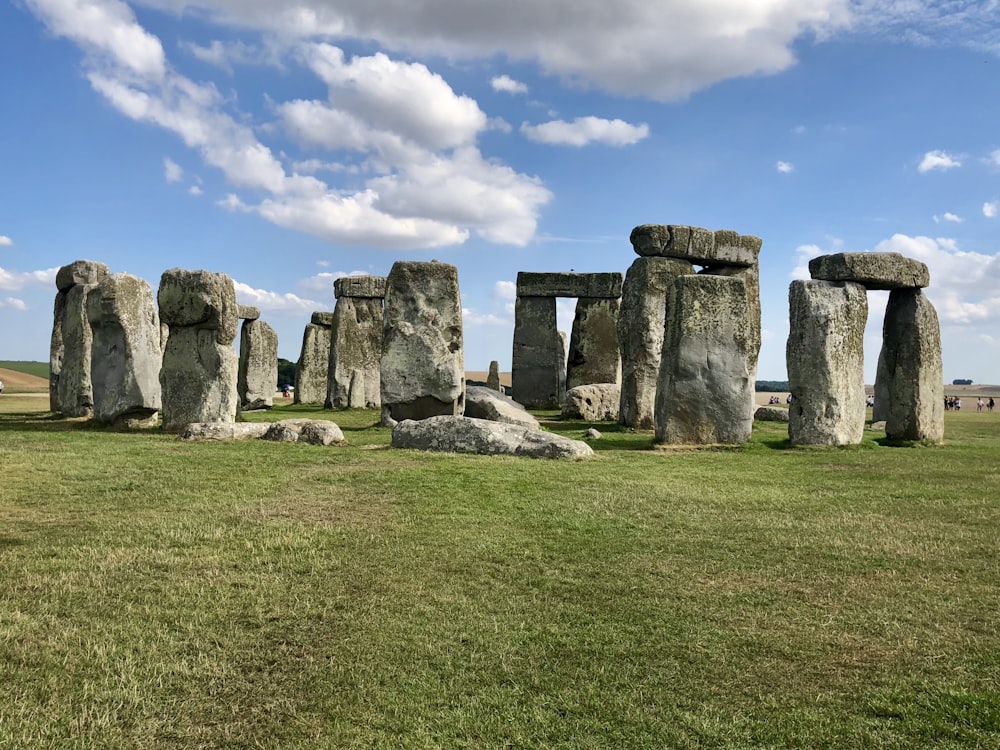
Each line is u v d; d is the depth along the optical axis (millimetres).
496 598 5434
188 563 5930
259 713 3859
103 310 14383
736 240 19359
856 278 14633
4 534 6559
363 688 4121
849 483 10203
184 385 14148
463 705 3988
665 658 4555
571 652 4605
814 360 14219
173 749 3551
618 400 22344
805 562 6410
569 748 3621
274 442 12383
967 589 5773
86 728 3678
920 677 4312
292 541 6547
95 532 6668
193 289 13969
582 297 29234
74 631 4645
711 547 6812
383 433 15234
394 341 16688
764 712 3955
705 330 14195
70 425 15328
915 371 15805
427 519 7449
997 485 10102
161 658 4371
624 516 7840
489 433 11836
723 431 14133
